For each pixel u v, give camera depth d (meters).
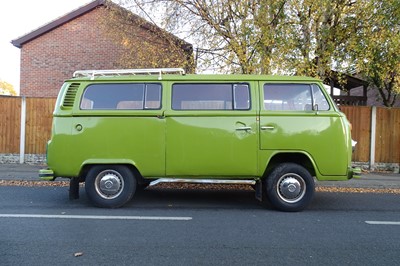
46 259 4.08
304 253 4.38
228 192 8.32
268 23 9.45
